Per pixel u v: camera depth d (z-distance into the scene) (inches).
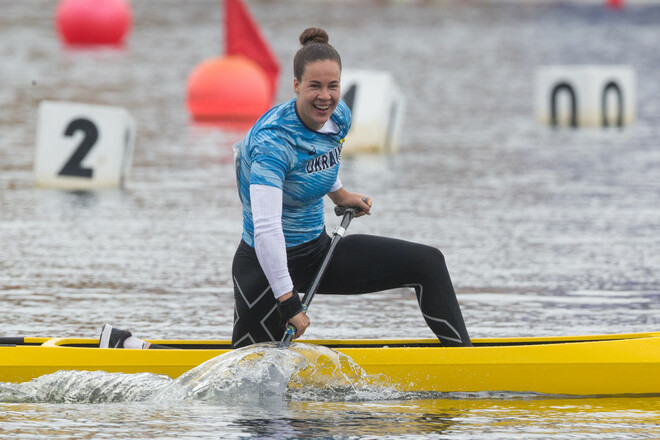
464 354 759.7
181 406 716.0
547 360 764.6
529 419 692.1
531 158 2258.9
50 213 1612.9
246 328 765.3
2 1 6707.7
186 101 3174.2
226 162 2162.9
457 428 667.4
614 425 679.7
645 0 7293.3
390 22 5753.0
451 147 2428.6
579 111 2906.0
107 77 3631.9
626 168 2114.9
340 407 715.4
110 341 795.4
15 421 675.4
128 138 1908.2
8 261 1278.3
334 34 5044.3
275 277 720.3
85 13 4648.1
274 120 717.9
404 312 1070.4
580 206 1697.8
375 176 2003.0
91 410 704.4
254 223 714.8
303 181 731.4
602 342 777.6
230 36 3063.5
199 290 1149.1
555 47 4699.8
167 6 6530.5
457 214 1622.8
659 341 783.7
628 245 1401.3
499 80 3757.4
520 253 1349.7
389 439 641.6
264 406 716.0
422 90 3476.9
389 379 753.0
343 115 740.0
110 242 1405.0
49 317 1017.5
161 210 1653.5
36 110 2851.9
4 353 762.8
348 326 1002.1
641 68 4035.4
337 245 768.3
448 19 6008.9
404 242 768.3
